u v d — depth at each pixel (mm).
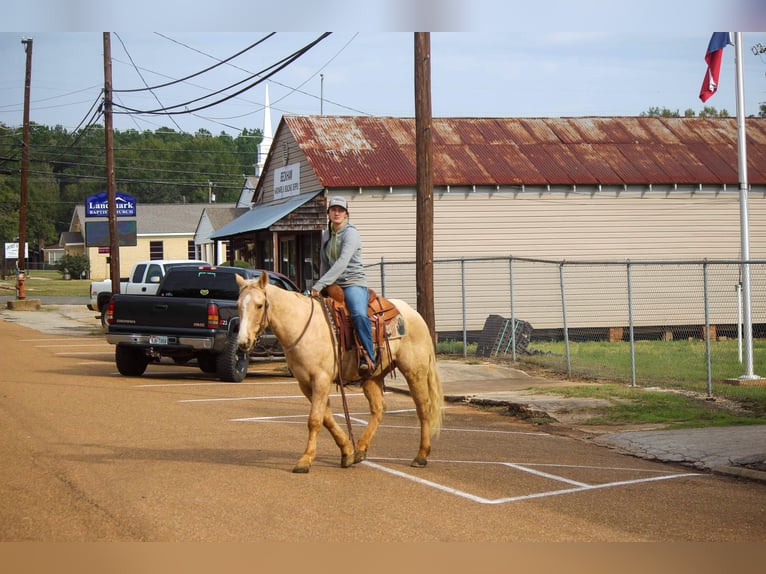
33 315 40438
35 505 7730
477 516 7668
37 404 13781
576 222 27859
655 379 17266
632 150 29688
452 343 24844
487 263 27297
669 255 28469
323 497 8195
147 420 12617
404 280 26625
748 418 13172
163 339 17516
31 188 116125
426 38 16891
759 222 29141
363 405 15133
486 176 27125
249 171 115188
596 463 10383
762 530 7438
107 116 33188
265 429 12148
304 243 30703
